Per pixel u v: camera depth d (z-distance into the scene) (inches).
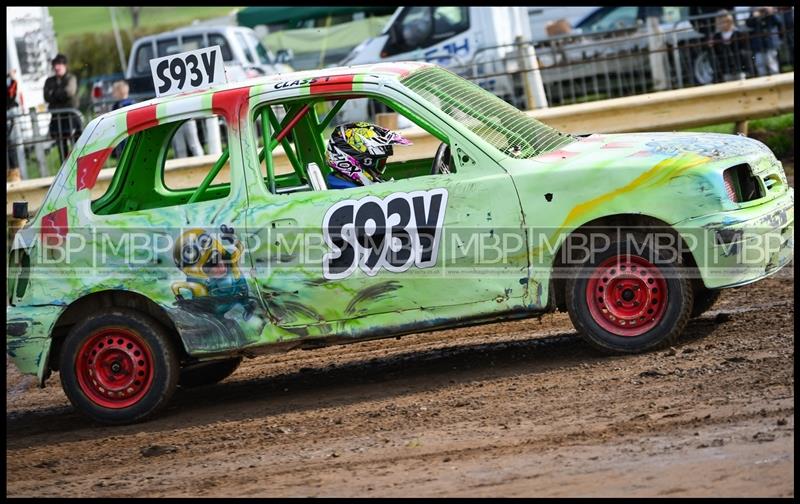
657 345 461.4
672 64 1132.5
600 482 335.0
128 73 1422.2
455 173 457.4
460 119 464.8
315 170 477.7
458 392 461.4
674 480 328.8
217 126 1007.6
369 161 481.7
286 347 474.6
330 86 473.1
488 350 533.0
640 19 1348.4
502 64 1130.0
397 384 494.6
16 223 909.2
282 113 677.9
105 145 493.7
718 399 398.0
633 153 454.0
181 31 1386.6
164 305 478.6
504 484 343.9
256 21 1461.6
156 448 439.2
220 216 472.7
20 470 436.1
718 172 442.3
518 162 454.6
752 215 446.6
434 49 1318.9
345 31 1439.5
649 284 457.7
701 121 914.1
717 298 519.2
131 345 488.4
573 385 441.7
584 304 465.4
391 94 467.2
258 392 529.0
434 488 347.9
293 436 434.6
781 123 988.6
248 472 392.5
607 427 385.1
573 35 1098.7
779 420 366.3
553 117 917.8
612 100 926.4
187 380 569.9
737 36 1099.3
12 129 1072.2
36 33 1243.2
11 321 490.3
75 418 525.7
